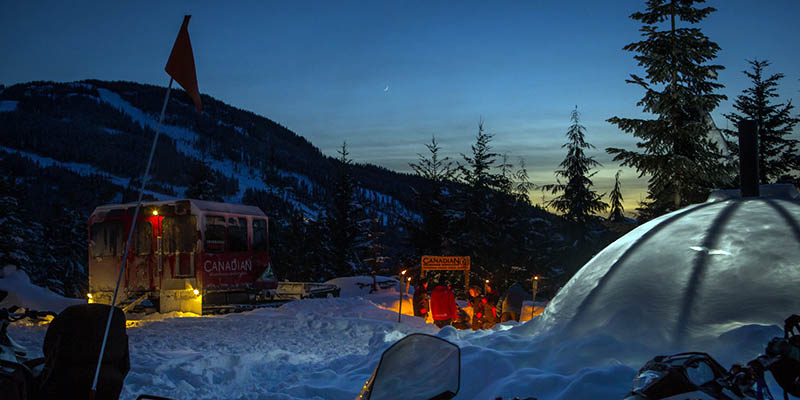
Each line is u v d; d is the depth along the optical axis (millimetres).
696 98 20828
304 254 47094
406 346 3178
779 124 35625
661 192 22547
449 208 37156
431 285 27969
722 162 21797
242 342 12547
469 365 6602
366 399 3018
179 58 4586
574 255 34031
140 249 19562
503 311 15289
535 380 5910
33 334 12750
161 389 7328
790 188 10086
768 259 7387
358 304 19516
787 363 3566
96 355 3967
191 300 18672
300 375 7766
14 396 3459
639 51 21875
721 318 6809
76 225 49562
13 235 35844
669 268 7816
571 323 7488
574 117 35031
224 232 19656
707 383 3504
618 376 5656
